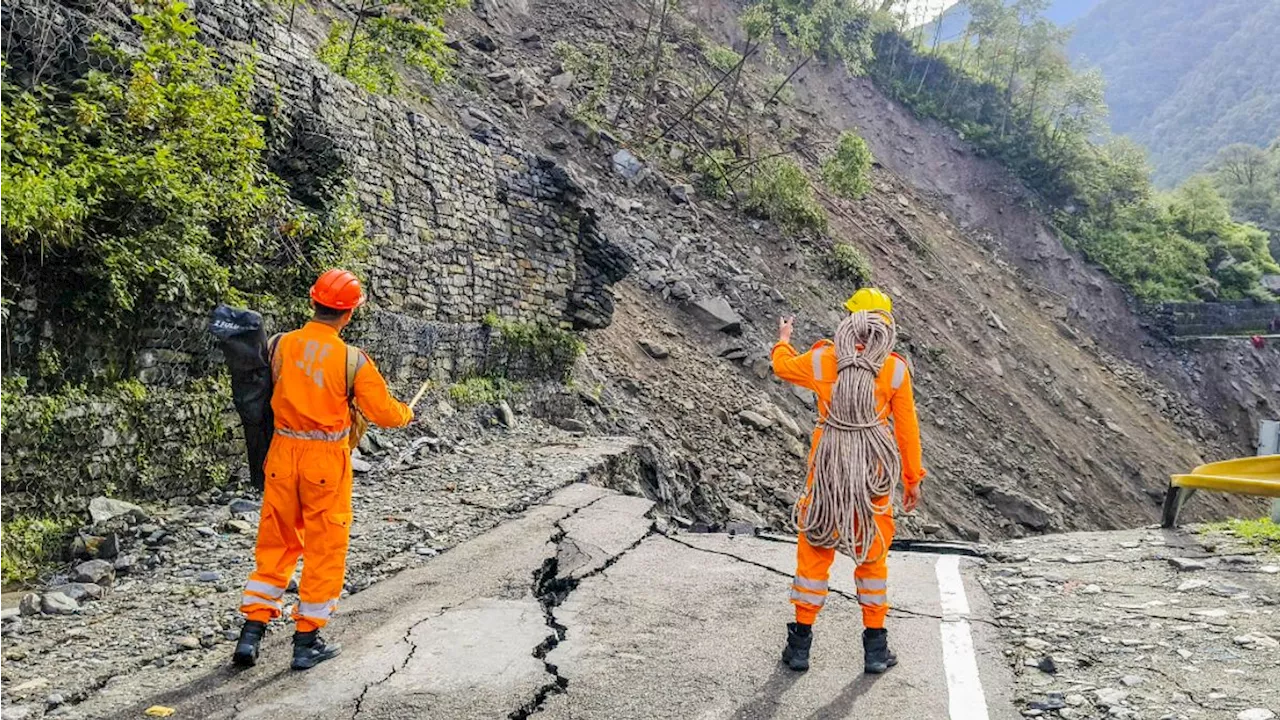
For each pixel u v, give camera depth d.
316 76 10.33
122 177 6.81
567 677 4.20
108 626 4.91
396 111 11.73
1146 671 4.16
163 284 7.11
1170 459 35.53
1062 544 6.78
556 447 11.34
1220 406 44.28
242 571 5.98
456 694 3.95
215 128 7.95
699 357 20.42
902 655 4.47
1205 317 46.38
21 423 6.02
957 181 47.56
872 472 4.19
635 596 5.51
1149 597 5.29
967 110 52.50
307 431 4.20
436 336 11.90
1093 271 47.56
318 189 9.97
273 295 8.80
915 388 27.41
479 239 13.16
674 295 21.89
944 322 32.28
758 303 23.97
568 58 30.27
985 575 6.02
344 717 3.72
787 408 21.02
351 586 5.61
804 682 4.13
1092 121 53.56
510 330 13.65
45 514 6.20
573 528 7.23
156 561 6.12
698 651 4.55
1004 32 55.78
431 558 6.33
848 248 29.06
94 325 6.73
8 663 4.32
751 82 39.03
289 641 4.62
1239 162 95.25
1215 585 5.39
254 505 7.49
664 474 13.13
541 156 14.93
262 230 8.71
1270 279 53.00
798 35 35.31
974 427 27.77
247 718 3.71
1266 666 4.14
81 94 6.93
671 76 33.16
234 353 4.20
